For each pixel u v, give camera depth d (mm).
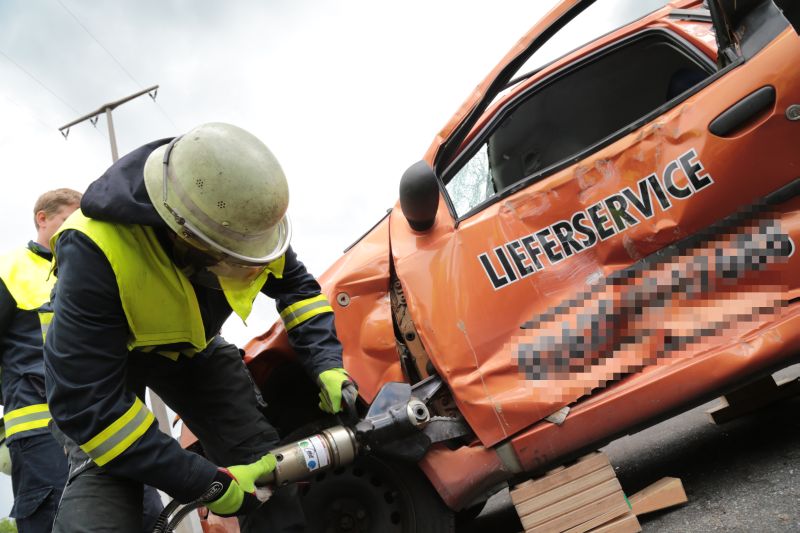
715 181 2182
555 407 2154
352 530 2189
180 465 1567
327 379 1901
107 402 1516
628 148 2262
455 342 2230
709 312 2176
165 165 1548
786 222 2174
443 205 2408
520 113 2812
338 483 2178
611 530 2037
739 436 2668
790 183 2164
